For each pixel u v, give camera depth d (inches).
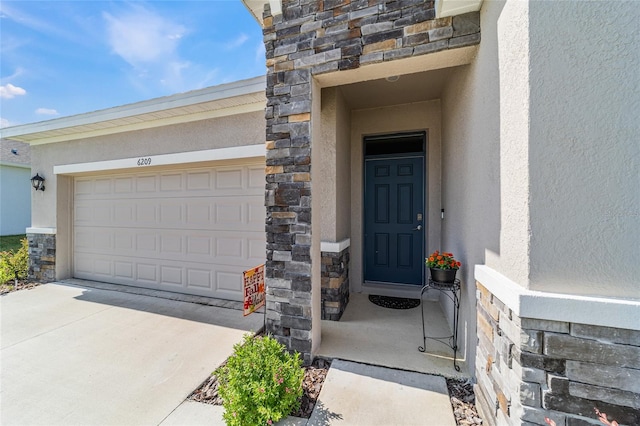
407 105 165.6
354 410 76.5
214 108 155.1
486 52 75.5
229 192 171.0
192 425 74.1
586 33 48.9
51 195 211.8
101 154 191.5
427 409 76.6
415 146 173.8
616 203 48.0
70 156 202.7
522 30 53.8
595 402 47.5
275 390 71.7
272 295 104.7
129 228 198.7
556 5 50.3
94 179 210.2
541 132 51.3
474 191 87.7
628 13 46.8
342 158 151.8
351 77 101.9
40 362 103.5
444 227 148.8
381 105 167.6
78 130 189.5
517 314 50.9
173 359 105.1
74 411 79.3
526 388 50.9
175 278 185.2
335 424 71.8
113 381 92.4
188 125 165.9
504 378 58.2
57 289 191.3
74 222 218.8
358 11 92.8
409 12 87.3
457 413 75.3
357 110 174.2
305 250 100.7
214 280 175.2
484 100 77.4
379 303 157.2
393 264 176.4
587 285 49.3
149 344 116.4
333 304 136.6
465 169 100.0
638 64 46.6
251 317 144.9
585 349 47.8
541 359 50.1
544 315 49.3
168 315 147.0
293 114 101.4
